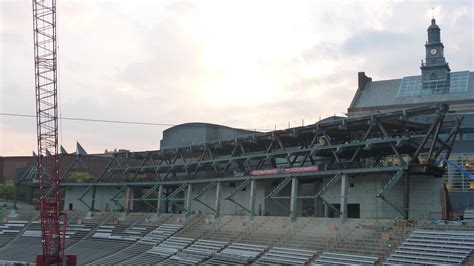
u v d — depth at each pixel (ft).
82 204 455.22
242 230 301.43
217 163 363.35
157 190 444.14
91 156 522.47
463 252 187.11
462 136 357.20
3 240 384.27
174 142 520.01
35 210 445.78
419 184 262.26
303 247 246.27
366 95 477.36
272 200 332.60
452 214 261.65
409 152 294.87
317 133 290.35
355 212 286.46
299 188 333.21
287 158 306.35
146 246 329.93
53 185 260.62
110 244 350.23
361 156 311.47
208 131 504.84
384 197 246.68
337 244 235.20
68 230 392.88
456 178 338.75
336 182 287.89
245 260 248.52
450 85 439.22
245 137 335.88
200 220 347.15
